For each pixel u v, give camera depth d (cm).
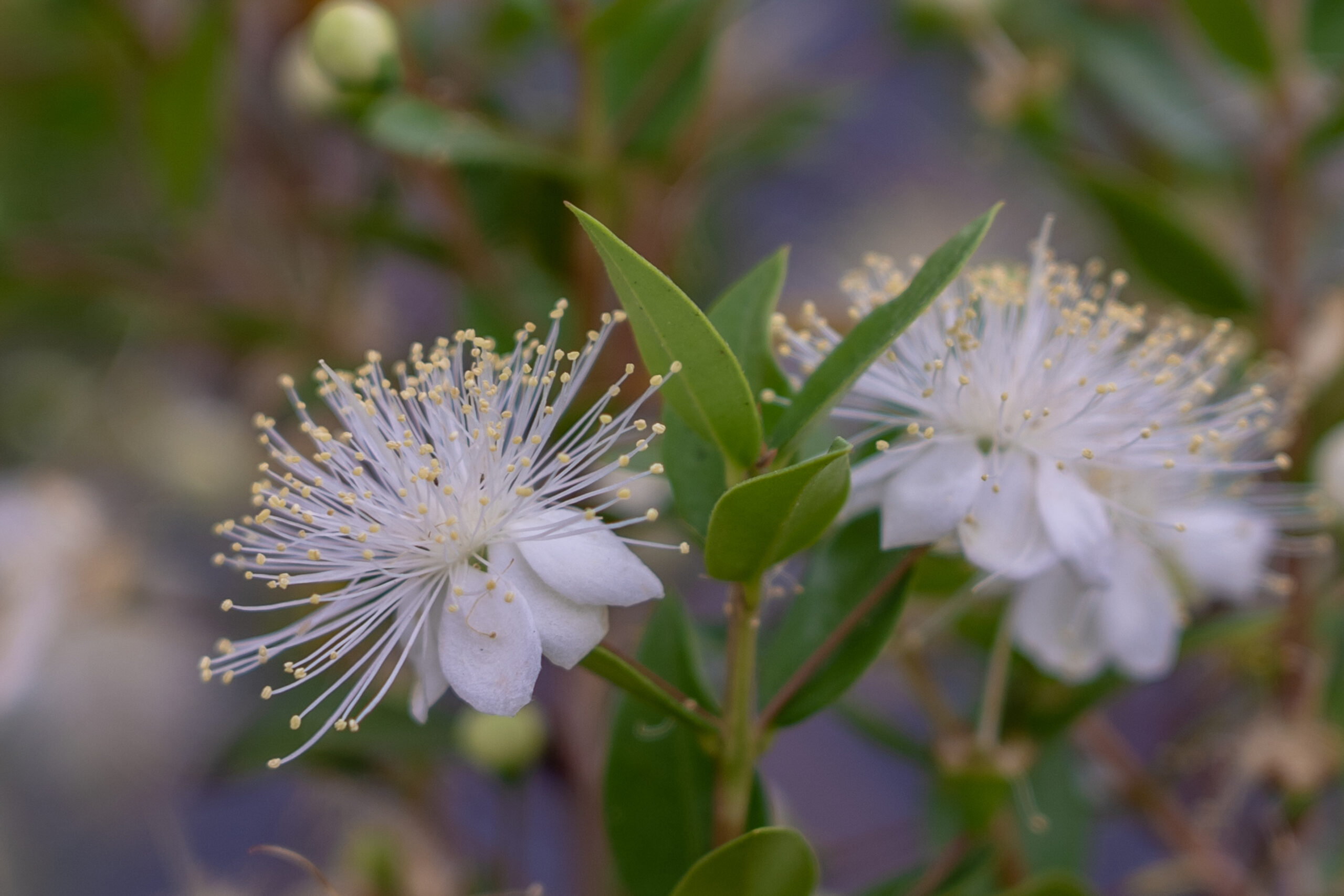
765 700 21
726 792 20
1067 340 21
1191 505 22
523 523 20
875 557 21
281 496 20
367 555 20
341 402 21
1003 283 21
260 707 26
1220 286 24
